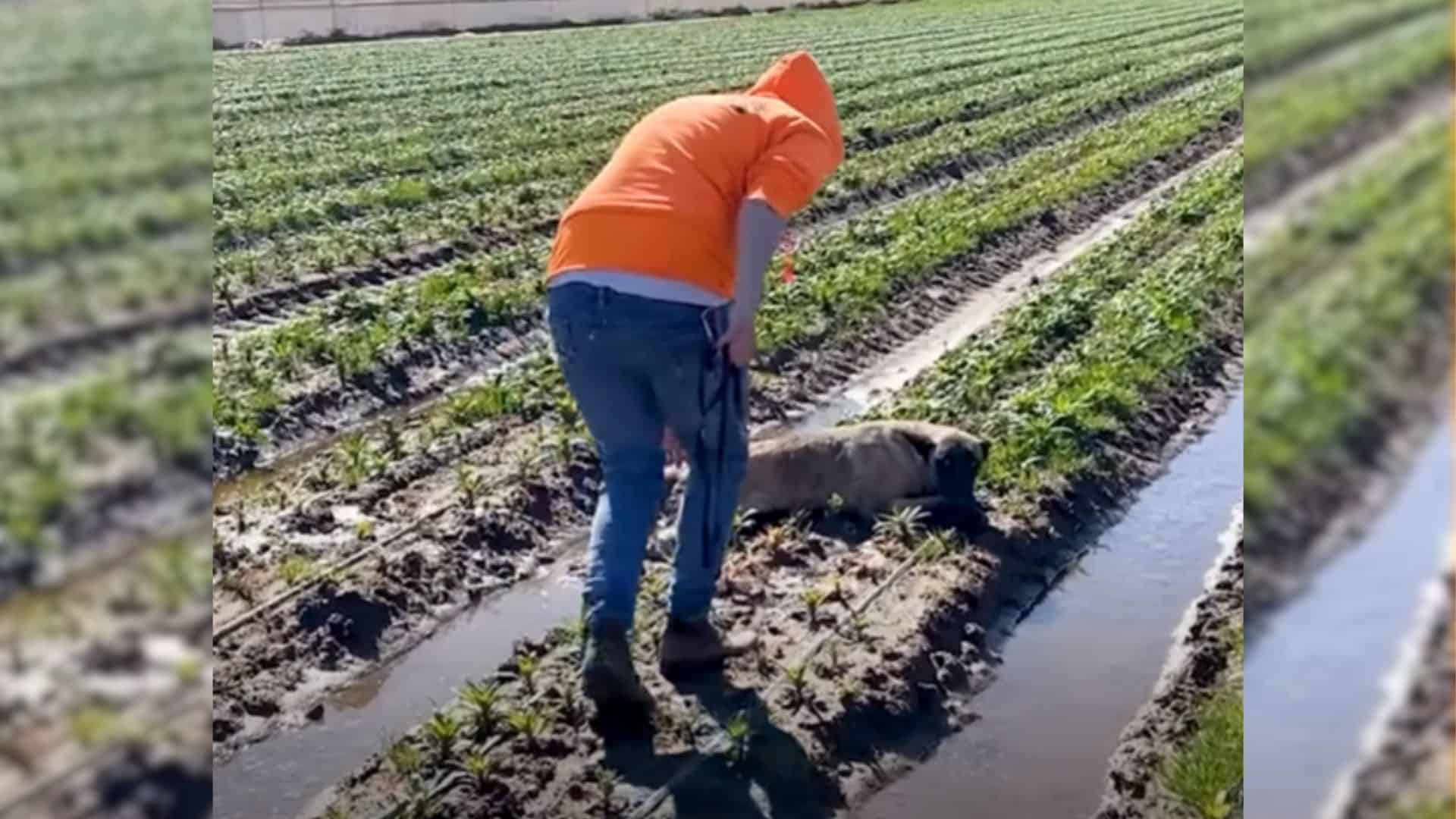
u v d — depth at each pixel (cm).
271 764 593
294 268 1387
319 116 2433
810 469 786
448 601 744
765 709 596
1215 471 933
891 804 556
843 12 4269
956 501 778
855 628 663
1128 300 1246
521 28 4022
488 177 1858
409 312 1214
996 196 1783
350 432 1012
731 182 553
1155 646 693
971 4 4397
